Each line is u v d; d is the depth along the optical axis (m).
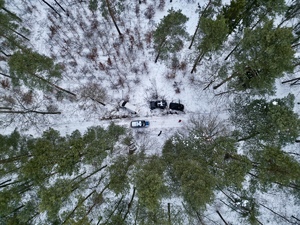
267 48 20.89
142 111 30.62
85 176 27.50
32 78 24.98
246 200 26.52
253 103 26.56
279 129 23.42
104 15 31.48
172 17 25.22
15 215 23.33
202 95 30.52
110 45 31.52
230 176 22.20
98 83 31.11
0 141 24.16
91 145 23.98
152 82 30.94
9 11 29.70
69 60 31.33
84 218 22.53
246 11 26.14
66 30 31.84
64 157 22.11
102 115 30.75
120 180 23.27
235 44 29.20
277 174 21.58
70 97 30.86
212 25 22.44
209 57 28.78
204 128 28.69
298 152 28.77
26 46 28.55
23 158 23.69
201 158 24.23
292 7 27.34
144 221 24.94
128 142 29.41
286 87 30.52
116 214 26.80
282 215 29.28
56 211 22.14
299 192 25.88
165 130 30.23
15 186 23.83
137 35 31.47
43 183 23.42
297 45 26.12
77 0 32.06
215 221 28.69
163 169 23.33
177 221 26.12
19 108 30.25
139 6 31.70
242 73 24.19
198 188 20.33
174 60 30.67
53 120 30.62
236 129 28.22
